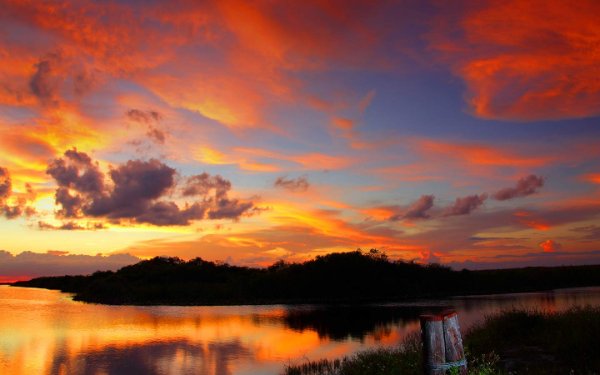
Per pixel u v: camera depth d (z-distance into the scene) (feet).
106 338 116.26
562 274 379.14
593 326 44.88
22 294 408.26
